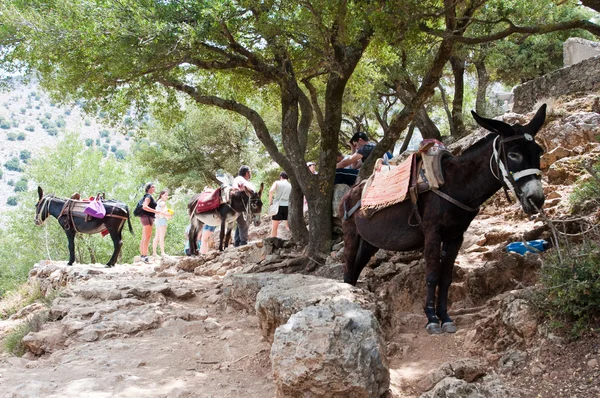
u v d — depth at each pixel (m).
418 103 10.40
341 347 4.34
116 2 9.50
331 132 10.87
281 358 4.43
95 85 10.86
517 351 4.76
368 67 14.68
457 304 6.93
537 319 4.91
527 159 5.51
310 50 11.35
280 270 10.52
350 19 8.89
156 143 31.17
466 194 6.01
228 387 5.50
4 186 179.00
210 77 13.88
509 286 6.80
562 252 5.28
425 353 5.68
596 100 11.31
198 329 7.98
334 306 4.89
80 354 7.11
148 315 8.44
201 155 30.33
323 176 10.87
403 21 8.39
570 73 14.05
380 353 4.48
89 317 8.63
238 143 30.14
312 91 12.59
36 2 10.25
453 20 8.98
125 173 37.28
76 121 36.59
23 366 6.95
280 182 14.12
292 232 12.23
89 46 9.60
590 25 8.12
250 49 11.53
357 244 7.57
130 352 7.04
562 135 10.54
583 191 7.40
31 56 10.52
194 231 15.36
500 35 8.48
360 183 7.57
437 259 6.12
